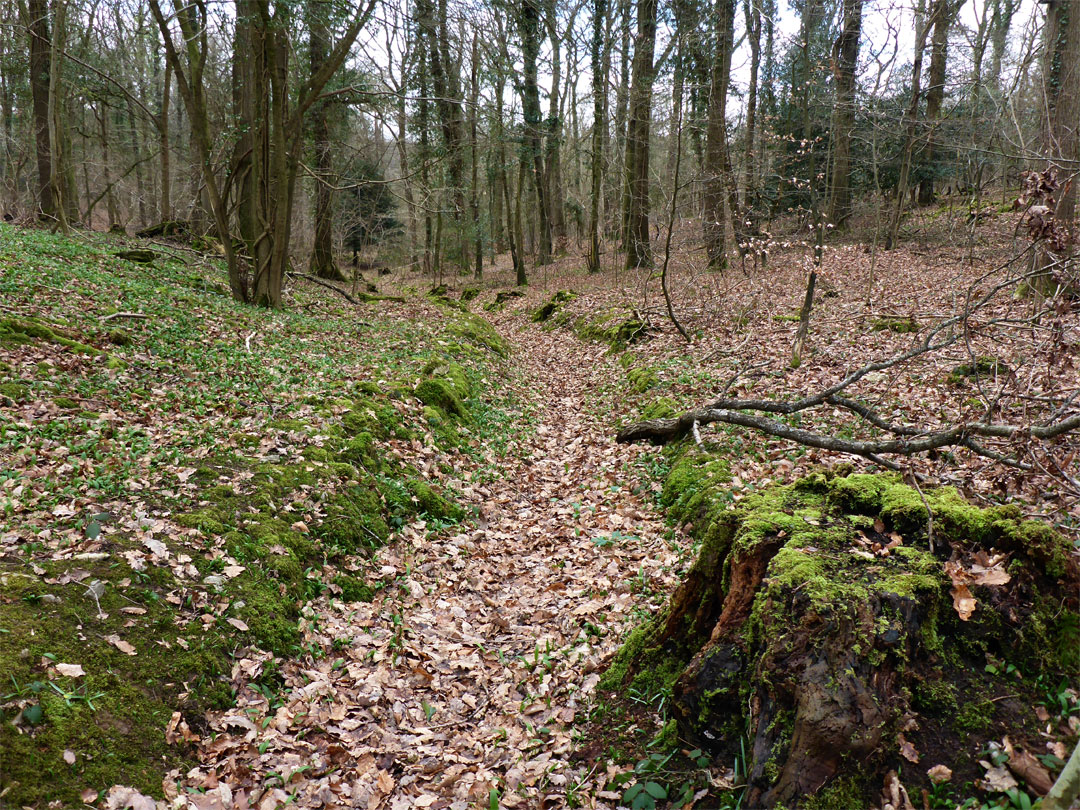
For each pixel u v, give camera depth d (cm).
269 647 453
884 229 2281
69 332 911
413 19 1439
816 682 283
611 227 3294
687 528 641
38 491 514
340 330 1484
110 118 3747
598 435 1029
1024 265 1400
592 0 2747
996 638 303
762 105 2883
